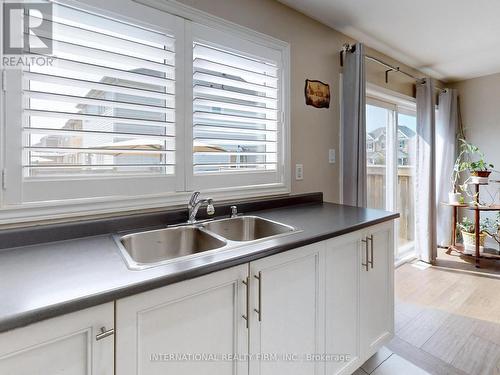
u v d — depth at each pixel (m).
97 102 1.34
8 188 1.16
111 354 0.82
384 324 1.85
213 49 1.73
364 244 1.67
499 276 3.11
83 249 1.15
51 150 1.24
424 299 2.62
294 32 2.21
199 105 1.73
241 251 1.13
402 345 1.98
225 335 1.07
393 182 3.45
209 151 1.76
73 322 0.76
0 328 0.65
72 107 1.32
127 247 1.34
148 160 1.55
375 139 3.24
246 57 1.90
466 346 1.95
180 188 1.63
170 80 1.56
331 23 2.42
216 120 1.82
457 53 3.08
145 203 1.52
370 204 3.19
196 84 1.68
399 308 2.46
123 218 1.42
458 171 3.91
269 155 2.09
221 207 1.80
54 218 1.26
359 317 1.65
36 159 1.23
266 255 1.17
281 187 2.14
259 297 1.16
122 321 0.83
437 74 3.82
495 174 3.86
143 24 1.47
